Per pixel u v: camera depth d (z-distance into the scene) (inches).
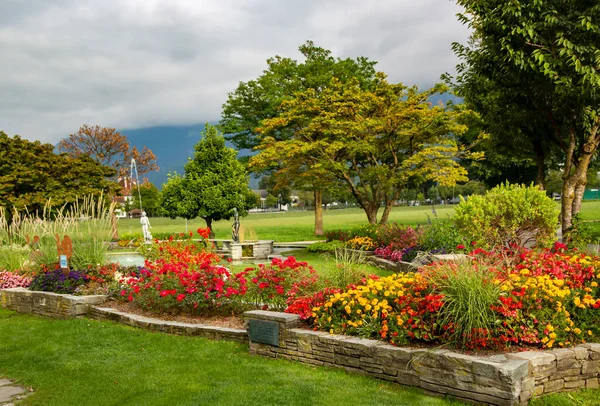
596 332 189.9
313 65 1053.2
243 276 290.8
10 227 500.1
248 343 243.6
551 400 162.1
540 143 608.7
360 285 248.4
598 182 2330.2
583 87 433.1
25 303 362.9
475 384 160.9
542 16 438.9
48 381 201.3
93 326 295.1
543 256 247.9
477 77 570.3
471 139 1189.7
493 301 182.5
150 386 190.4
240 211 1050.1
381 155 851.4
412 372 177.6
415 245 507.2
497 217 421.7
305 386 182.5
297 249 831.7
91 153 2078.0
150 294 303.3
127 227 1657.2
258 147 842.8
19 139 1143.6
